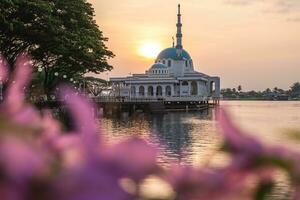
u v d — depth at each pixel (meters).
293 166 1.36
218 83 190.00
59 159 1.36
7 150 1.30
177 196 1.38
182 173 1.41
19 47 49.75
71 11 57.81
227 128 1.44
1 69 2.03
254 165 1.38
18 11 46.41
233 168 1.39
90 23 64.19
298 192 1.37
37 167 1.30
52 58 59.19
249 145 1.40
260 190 1.37
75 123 1.58
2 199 1.27
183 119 83.25
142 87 165.50
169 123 71.00
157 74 169.62
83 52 57.50
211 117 91.44
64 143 1.47
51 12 51.78
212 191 1.38
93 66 66.44
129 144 1.40
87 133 1.51
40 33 48.12
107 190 1.30
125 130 56.19
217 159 1.45
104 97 101.00
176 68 180.75
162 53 185.38
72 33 55.28
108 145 1.44
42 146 1.44
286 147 1.41
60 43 51.59
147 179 1.38
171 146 39.12
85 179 1.30
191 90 169.38
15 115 1.70
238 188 1.38
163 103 109.38
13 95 1.85
